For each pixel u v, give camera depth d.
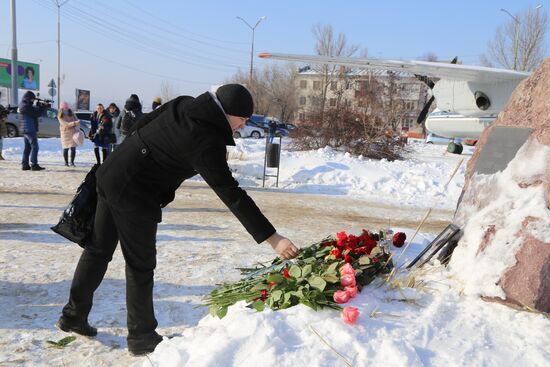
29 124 11.41
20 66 49.22
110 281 4.28
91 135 12.34
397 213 9.09
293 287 2.68
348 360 2.14
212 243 5.81
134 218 2.79
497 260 2.72
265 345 2.20
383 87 26.86
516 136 3.16
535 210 2.74
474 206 3.21
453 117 18.03
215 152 2.60
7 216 6.79
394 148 18.50
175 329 3.35
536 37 41.78
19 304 3.69
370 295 2.70
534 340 2.33
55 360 2.87
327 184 12.13
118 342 3.14
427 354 2.22
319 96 43.66
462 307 2.62
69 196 8.65
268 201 9.57
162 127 2.69
